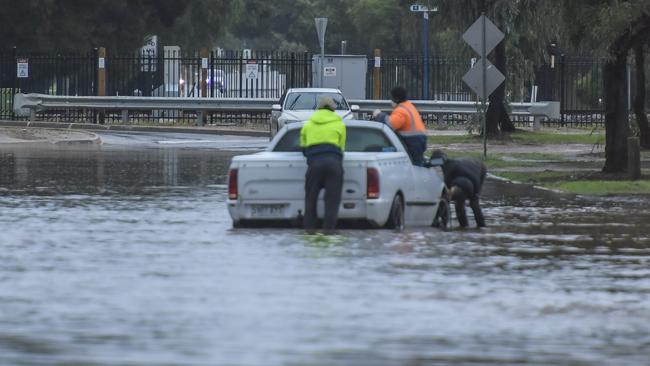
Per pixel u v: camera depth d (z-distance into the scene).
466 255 46.25
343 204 53.09
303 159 53.53
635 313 34.59
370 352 28.97
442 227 58.56
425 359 28.36
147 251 46.47
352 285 38.50
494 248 48.62
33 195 70.94
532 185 83.25
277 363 27.67
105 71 171.25
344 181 53.09
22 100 162.12
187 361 27.77
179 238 50.72
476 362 28.19
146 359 27.98
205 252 46.16
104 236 51.47
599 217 62.50
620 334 31.66
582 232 55.25
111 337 30.44
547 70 168.25
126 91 188.12
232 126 159.38
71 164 97.12
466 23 134.75
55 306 34.62
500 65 136.75
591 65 178.38
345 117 112.62
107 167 94.31
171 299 35.78
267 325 32.06
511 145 127.94
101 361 27.77
